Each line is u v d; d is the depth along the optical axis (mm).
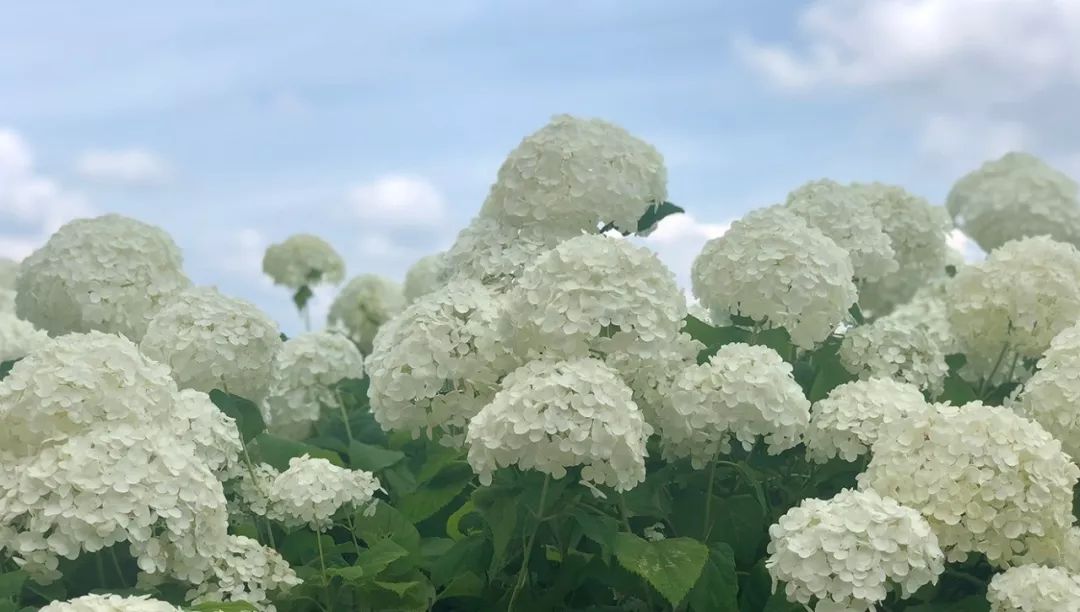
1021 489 1458
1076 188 2680
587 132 1819
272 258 3129
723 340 1806
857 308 1981
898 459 1516
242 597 1471
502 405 1420
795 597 1381
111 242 1999
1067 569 1479
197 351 1791
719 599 1514
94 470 1392
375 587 1569
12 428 1471
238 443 1674
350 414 2326
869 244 2031
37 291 1980
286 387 2281
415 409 1601
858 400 1655
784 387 1599
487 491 1498
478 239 1800
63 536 1363
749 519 1639
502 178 1831
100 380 1491
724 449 1632
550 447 1401
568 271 1515
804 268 1749
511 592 1575
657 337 1501
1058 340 1709
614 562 1548
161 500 1398
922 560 1369
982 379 2125
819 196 2080
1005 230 2658
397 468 2055
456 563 1604
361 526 1703
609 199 1790
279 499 1665
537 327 1507
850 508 1403
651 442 1685
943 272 2486
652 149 1882
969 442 1479
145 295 1995
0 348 2275
